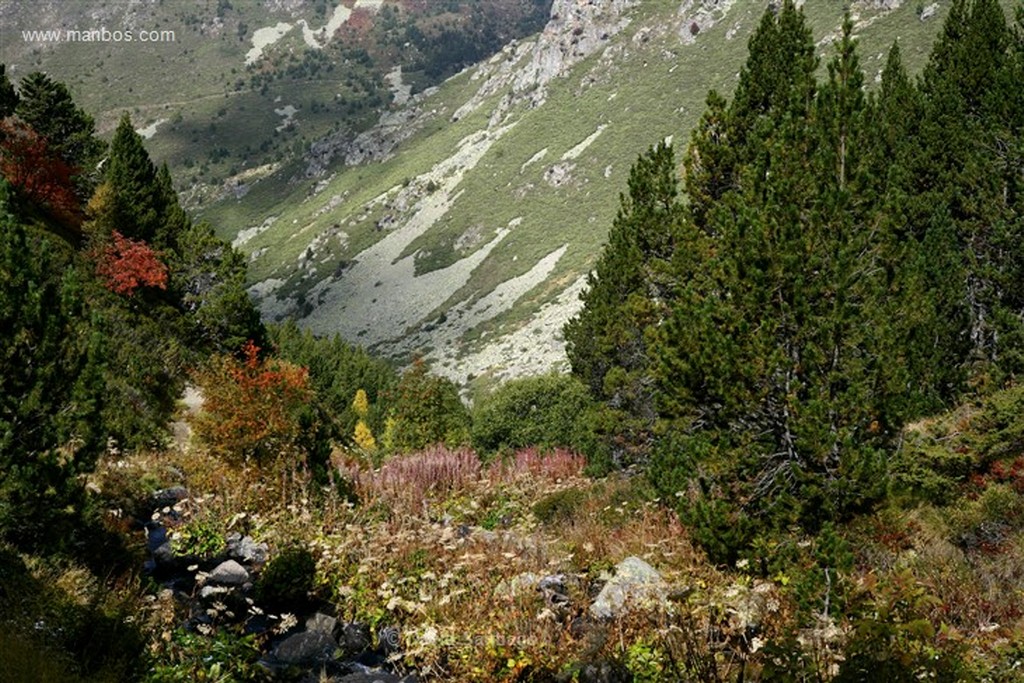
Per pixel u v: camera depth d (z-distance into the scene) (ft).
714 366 31.81
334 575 35.63
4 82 153.48
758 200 37.24
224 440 53.98
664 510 37.29
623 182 550.77
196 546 41.70
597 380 78.84
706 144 55.42
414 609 30.66
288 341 289.33
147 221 173.58
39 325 29.91
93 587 28.96
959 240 60.03
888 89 76.02
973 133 59.98
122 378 86.48
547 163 636.07
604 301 68.44
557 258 519.60
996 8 64.08
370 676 26.99
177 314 150.41
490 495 56.08
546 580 31.37
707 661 22.70
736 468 31.60
